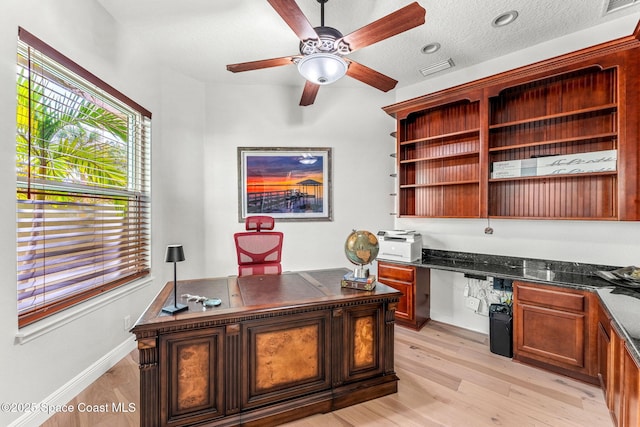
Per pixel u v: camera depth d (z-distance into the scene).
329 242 3.75
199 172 3.41
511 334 2.46
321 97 3.72
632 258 2.23
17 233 1.61
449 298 3.22
